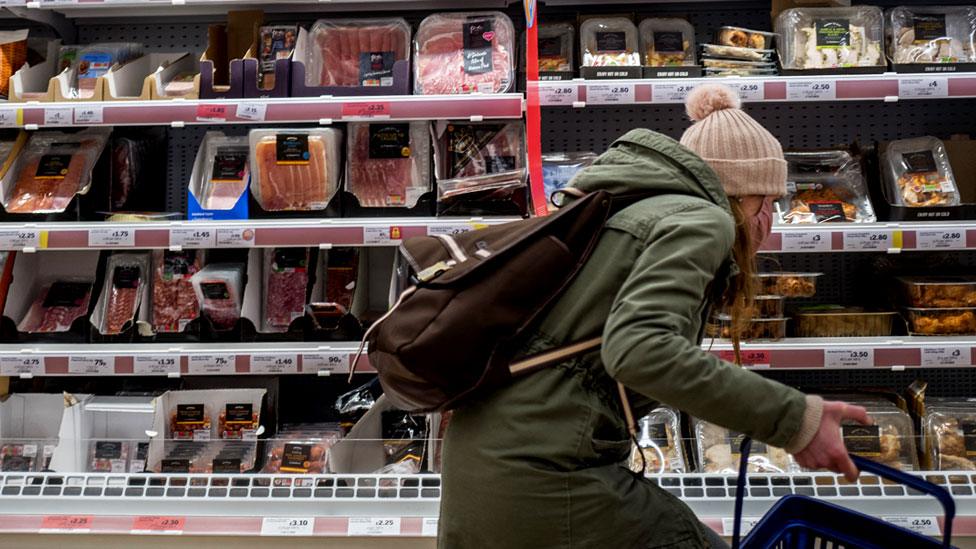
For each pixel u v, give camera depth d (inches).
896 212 110.7
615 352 48.7
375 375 131.3
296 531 98.2
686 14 129.3
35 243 108.2
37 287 123.5
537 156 103.4
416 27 130.6
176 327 117.2
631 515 54.2
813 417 47.8
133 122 107.7
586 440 53.9
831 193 115.7
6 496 101.3
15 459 111.5
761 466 106.2
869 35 114.3
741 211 60.4
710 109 63.6
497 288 54.6
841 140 131.2
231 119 106.9
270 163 111.4
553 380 54.2
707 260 51.3
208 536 99.6
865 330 111.9
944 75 105.7
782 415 47.9
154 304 118.1
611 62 113.0
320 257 121.1
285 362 109.0
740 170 60.2
